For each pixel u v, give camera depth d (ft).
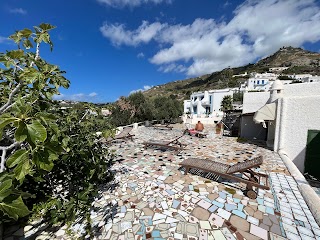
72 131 15.94
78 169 16.88
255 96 50.78
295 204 15.87
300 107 32.76
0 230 11.95
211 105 157.69
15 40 9.35
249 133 51.24
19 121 5.33
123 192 17.83
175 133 57.57
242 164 19.80
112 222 13.48
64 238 12.05
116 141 42.65
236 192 17.87
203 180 20.48
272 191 18.21
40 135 5.24
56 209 13.41
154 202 16.05
